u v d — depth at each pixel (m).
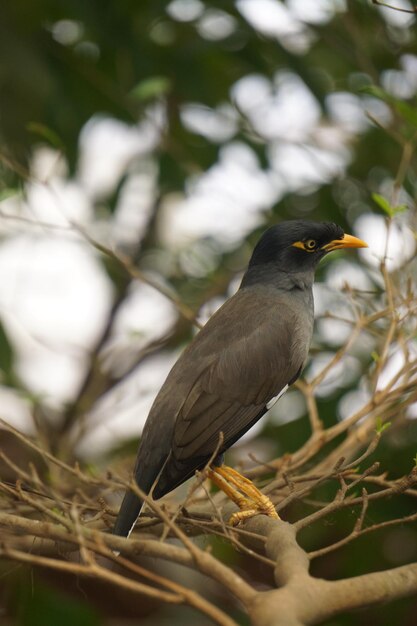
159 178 13.31
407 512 10.90
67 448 11.81
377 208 12.62
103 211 13.93
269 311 9.14
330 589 5.48
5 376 11.80
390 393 9.11
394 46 12.76
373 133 13.22
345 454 9.04
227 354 8.78
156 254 14.73
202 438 8.37
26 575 9.40
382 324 11.50
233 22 12.73
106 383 13.75
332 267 12.16
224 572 5.48
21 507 7.84
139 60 12.59
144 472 8.18
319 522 10.73
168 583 5.30
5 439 10.96
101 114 13.03
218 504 8.50
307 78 12.81
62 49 12.90
